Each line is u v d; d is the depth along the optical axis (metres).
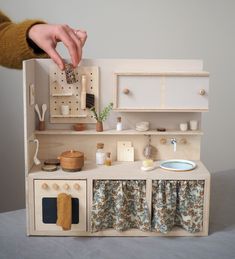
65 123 1.74
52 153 1.75
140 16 2.51
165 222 1.54
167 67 1.69
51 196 1.55
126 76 1.61
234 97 2.65
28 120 1.57
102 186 1.55
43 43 1.28
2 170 2.64
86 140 1.75
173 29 2.53
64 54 2.53
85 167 1.64
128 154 1.75
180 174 1.56
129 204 1.57
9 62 1.30
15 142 2.63
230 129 2.69
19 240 1.51
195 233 1.56
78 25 2.50
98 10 2.49
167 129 1.75
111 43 2.53
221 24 2.55
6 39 1.25
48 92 1.71
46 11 2.49
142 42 2.53
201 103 1.63
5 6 2.48
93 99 1.71
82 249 1.44
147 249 1.44
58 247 1.45
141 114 1.74
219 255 1.39
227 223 1.67
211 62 2.58
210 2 2.53
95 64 1.69
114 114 1.74
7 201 2.69
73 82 1.69
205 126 2.66
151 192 1.55
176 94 1.62
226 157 2.72
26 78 1.52
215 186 2.10
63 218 1.51
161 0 2.51
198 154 1.77
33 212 1.55
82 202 1.55
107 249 1.44
